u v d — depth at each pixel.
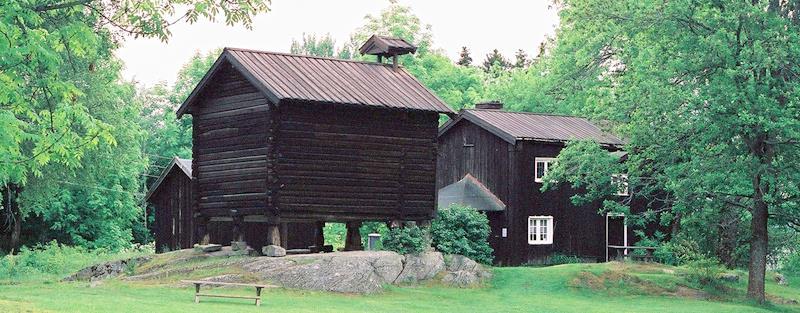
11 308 24.77
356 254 38.69
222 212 40.88
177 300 31.05
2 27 21.52
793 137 39.94
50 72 25.77
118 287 34.25
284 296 34.34
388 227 42.19
